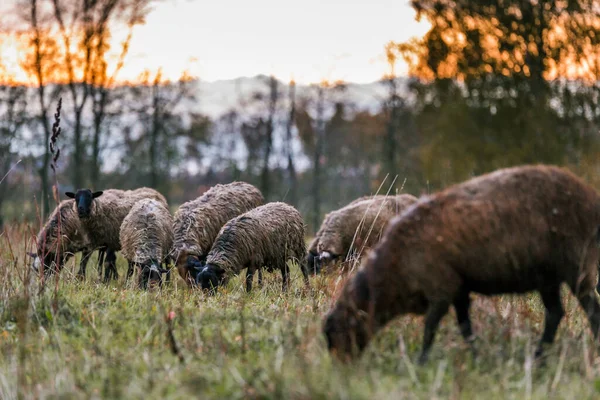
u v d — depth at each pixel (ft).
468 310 76.43
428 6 345.31
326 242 168.86
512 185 72.28
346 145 558.56
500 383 66.28
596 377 68.85
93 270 159.53
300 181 541.34
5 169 321.93
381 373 69.36
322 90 493.77
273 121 496.23
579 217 72.74
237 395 62.03
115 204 170.09
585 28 306.96
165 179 426.92
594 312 75.05
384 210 164.96
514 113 325.01
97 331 86.53
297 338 79.15
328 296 103.35
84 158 353.92
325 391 60.39
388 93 394.11
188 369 70.08
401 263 72.18
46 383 70.33
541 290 74.13
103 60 331.77
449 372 70.03
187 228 149.28
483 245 70.28
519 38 323.57
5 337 88.38
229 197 160.35
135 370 71.41
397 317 76.74
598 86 310.04
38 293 99.66
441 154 333.62
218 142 514.27
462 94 343.26
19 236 142.41
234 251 136.05
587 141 309.22
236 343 80.02
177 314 91.71
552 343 75.25
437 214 72.08
